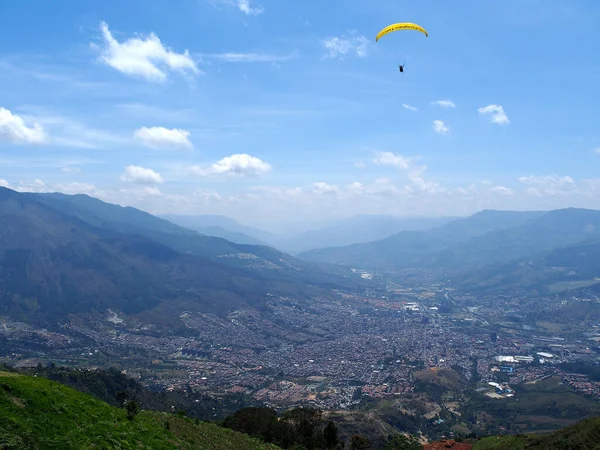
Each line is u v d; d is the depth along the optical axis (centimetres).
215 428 4850
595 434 4406
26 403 2641
